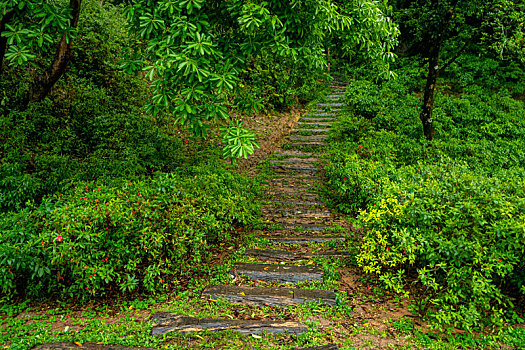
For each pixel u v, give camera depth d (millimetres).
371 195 5551
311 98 12602
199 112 3832
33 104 6184
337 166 6887
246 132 3814
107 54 8195
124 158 5945
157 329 3088
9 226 3748
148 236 3906
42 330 3064
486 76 11758
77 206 3996
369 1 4875
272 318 3365
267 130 9805
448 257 3500
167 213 4191
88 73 7754
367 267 3910
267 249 4832
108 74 8031
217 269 4320
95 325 3207
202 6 3922
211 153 7660
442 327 3285
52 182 5051
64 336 2969
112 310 3535
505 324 3326
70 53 5996
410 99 10969
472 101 10812
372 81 11961
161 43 3625
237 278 4137
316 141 9227
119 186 4926
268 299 3660
